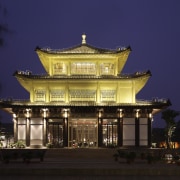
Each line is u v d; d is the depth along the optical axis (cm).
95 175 4184
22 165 4741
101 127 7750
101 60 8131
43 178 4056
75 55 8019
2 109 7969
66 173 4169
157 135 11850
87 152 6906
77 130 7869
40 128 7750
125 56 8244
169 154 6259
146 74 7888
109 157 6756
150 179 4159
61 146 7738
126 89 8044
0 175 4131
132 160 5269
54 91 8031
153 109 7906
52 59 8119
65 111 7731
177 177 4200
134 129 7762
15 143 7588
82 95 8025
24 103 7806
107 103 7856
